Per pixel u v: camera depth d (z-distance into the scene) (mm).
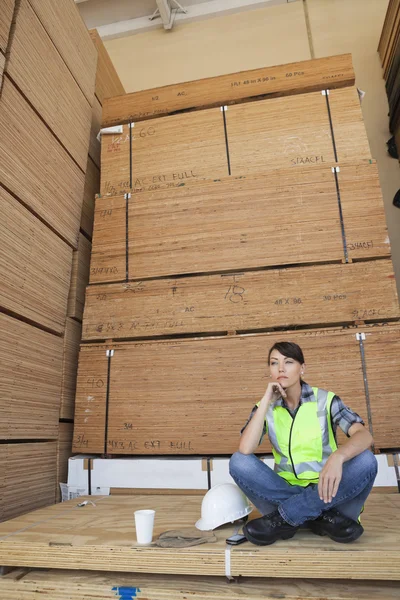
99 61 4719
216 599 1731
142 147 3938
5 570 1999
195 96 4023
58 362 3473
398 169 5105
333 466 1627
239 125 3809
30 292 3143
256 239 3438
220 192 3592
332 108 3723
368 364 3035
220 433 3098
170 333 3357
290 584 1800
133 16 6668
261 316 3258
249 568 1739
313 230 3383
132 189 3830
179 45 6367
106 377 3369
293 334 3172
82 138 3986
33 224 3182
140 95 4137
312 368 3086
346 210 3391
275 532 1796
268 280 3316
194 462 3049
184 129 3898
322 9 6051
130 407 3271
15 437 2887
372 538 1827
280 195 3496
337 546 1736
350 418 1868
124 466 3141
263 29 6133
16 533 2100
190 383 3227
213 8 6352
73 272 3801
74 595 1860
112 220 3742
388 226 4906
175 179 3781
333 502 1784
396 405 2936
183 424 3164
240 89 3959
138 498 2922
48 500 3178
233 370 3186
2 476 2721
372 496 2684
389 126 5215
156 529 2117
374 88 5488
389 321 3252
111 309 3506
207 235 3520
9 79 2975
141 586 1835
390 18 4984
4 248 2846
